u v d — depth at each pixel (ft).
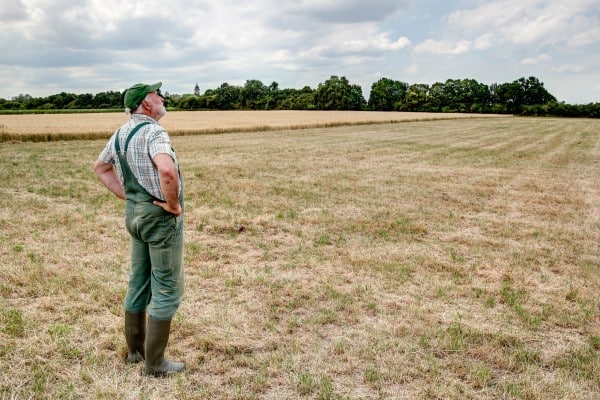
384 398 9.31
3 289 14.03
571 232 23.34
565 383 10.04
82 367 10.04
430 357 10.85
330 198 30.30
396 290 15.16
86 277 15.21
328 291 14.67
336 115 220.23
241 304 13.65
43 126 99.50
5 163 43.62
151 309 9.40
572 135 104.73
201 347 11.10
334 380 9.91
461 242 21.25
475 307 14.01
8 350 10.52
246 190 32.37
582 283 16.30
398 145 71.87
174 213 8.69
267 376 9.93
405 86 398.62
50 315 12.48
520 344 11.73
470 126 147.43
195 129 99.04
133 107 8.92
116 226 22.02
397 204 28.96
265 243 20.10
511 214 27.14
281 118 173.99
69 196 28.89
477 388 9.88
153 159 8.32
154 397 9.09
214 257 18.03
